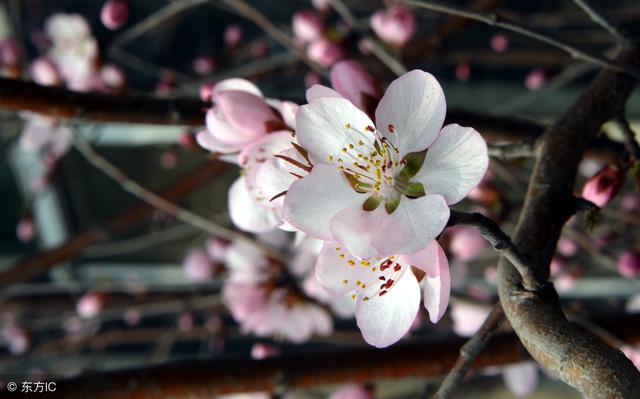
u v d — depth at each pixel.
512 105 0.52
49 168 0.63
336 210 0.19
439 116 0.19
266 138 0.22
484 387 0.48
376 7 0.61
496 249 0.19
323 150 0.20
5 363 0.64
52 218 0.70
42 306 0.61
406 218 0.19
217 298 0.52
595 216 0.21
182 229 0.54
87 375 0.27
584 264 0.51
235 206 0.23
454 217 0.18
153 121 0.26
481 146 0.19
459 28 0.46
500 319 0.20
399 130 0.19
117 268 0.72
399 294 0.19
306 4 0.74
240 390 0.27
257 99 0.22
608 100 0.23
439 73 0.70
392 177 0.19
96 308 0.57
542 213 0.21
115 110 0.26
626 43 0.24
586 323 0.28
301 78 0.61
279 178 0.20
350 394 0.36
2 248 0.77
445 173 0.19
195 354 0.75
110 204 0.70
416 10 0.58
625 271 0.38
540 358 0.18
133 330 0.64
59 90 0.26
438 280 0.19
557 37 0.23
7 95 0.25
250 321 0.43
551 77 0.58
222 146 0.23
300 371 0.28
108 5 0.41
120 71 0.47
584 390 0.17
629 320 0.28
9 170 0.75
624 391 0.16
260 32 0.75
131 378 0.27
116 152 0.67
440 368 0.28
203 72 0.60
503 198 0.34
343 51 0.43
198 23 0.76
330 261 0.20
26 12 0.71
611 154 0.28
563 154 0.22
